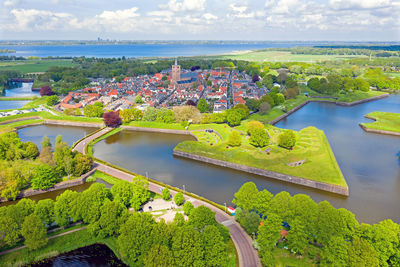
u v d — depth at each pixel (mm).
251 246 127312
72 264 122625
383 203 171375
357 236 115125
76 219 137250
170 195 172875
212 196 178375
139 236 118188
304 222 121625
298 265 114438
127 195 153750
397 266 107750
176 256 109500
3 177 172250
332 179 185625
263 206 138250
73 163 198000
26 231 123000
